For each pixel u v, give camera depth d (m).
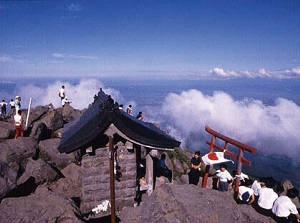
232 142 11.77
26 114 26.08
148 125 15.21
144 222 6.41
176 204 6.48
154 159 17.05
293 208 8.86
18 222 6.15
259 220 8.60
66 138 12.27
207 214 6.14
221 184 11.98
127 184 12.48
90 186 12.04
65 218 6.50
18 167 16.62
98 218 11.40
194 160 15.29
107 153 12.13
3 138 20.73
